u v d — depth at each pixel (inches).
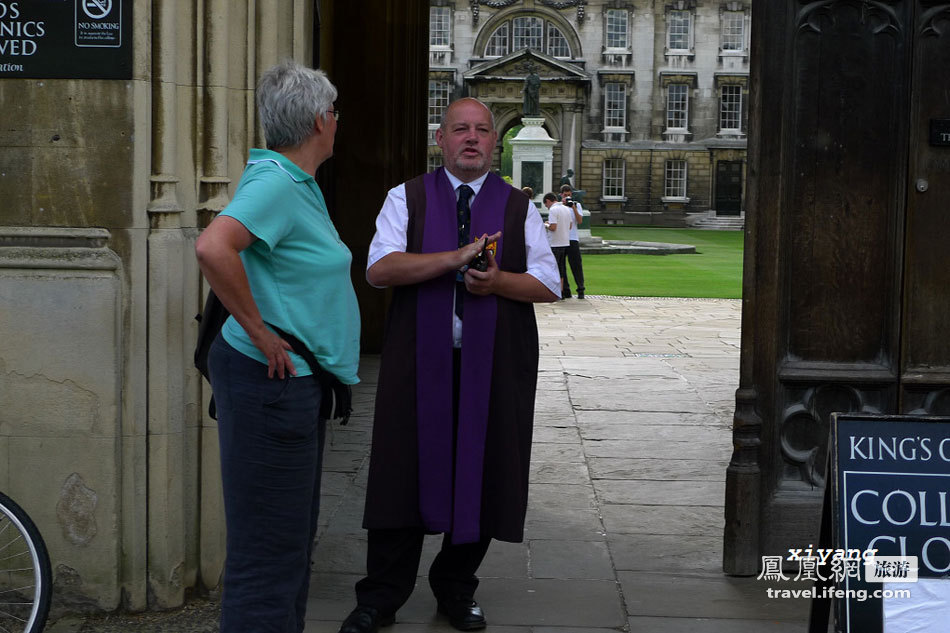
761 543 173.6
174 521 154.3
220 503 158.4
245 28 157.4
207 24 153.6
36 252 146.9
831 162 169.3
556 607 158.7
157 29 148.4
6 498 127.0
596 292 751.1
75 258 146.8
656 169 2143.2
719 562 180.9
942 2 165.8
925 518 120.0
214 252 105.3
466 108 146.2
